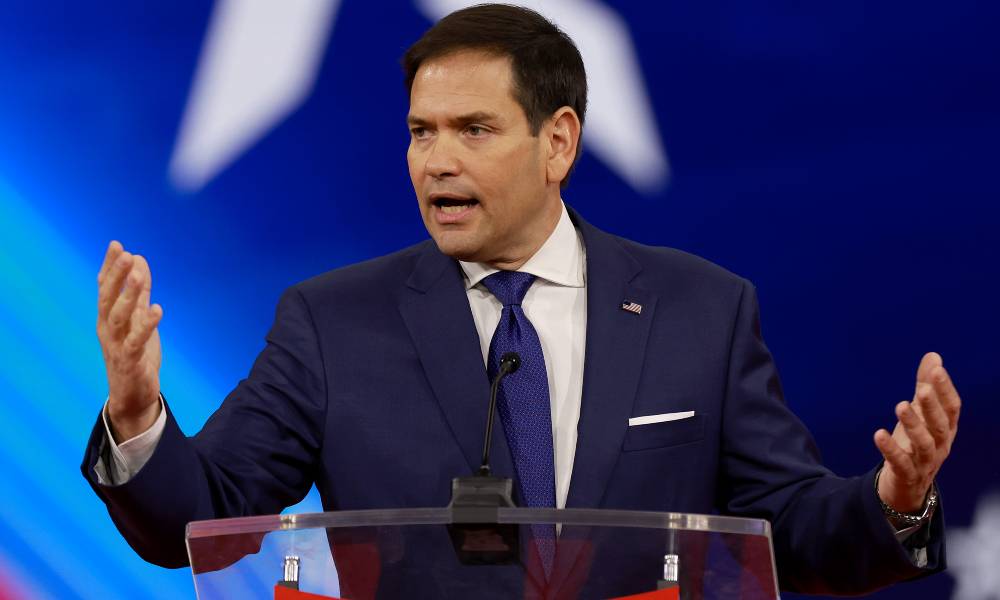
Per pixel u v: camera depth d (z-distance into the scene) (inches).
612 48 534.9
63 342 545.6
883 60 518.3
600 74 533.6
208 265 544.1
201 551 229.8
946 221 511.2
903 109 516.1
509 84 314.5
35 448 541.3
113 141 550.0
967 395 503.8
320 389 314.2
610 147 532.1
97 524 538.9
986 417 501.0
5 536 536.4
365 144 546.9
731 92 528.4
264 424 309.3
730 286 332.2
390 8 547.8
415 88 317.1
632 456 305.9
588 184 532.7
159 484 268.8
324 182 546.0
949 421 257.6
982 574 496.4
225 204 546.3
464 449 303.7
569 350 322.0
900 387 510.9
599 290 324.5
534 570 227.1
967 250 509.0
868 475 283.3
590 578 226.4
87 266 546.9
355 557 230.2
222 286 543.2
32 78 553.0
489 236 316.8
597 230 340.8
